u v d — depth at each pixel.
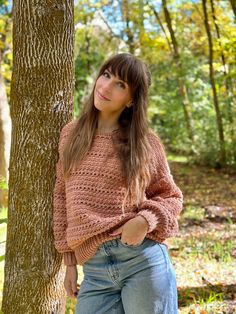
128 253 1.93
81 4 12.05
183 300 3.56
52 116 2.23
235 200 7.69
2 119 6.34
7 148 6.37
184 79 12.97
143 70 2.05
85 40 13.00
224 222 6.27
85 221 1.94
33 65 2.17
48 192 2.26
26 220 2.26
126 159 1.98
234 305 3.46
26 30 2.15
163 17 13.46
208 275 4.14
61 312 2.43
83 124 2.08
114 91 2.02
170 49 12.91
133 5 11.98
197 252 4.82
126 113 2.13
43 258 2.29
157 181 2.07
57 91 2.23
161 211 1.95
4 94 6.45
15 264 2.30
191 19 12.91
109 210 1.96
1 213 3.90
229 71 10.76
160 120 15.39
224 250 4.88
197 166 11.42
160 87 14.66
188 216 6.58
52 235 2.30
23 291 2.30
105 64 2.07
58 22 2.17
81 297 2.06
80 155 2.02
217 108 10.71
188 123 12.55
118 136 2.05
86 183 1.99
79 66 12.38
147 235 1.97
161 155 2.10
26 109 2.20
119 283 1.98
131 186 1.96
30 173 2.24
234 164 10.48
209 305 3.43
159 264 1.95
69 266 2.16
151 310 1.92
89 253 1.99
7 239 2.34
